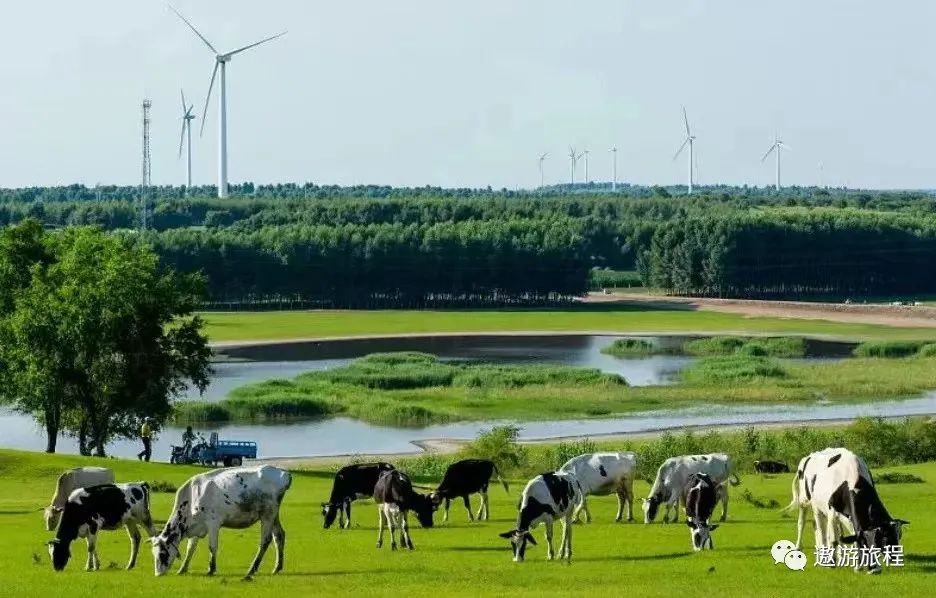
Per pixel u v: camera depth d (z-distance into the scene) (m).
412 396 174.00
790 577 46.91
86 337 110.75
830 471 48.78
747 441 108.38
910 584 45.03
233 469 50.88
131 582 47.97
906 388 181.88
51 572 51.28
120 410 115.94
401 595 44.72
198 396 174.88
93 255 118.31
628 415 159.12
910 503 69.25
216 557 52.94
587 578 47.88
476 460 68.06
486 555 54.66
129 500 52.84
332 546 58.09
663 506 71.69
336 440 140.25
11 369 113.25
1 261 120.94
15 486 83.56
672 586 45.66
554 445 121.69
